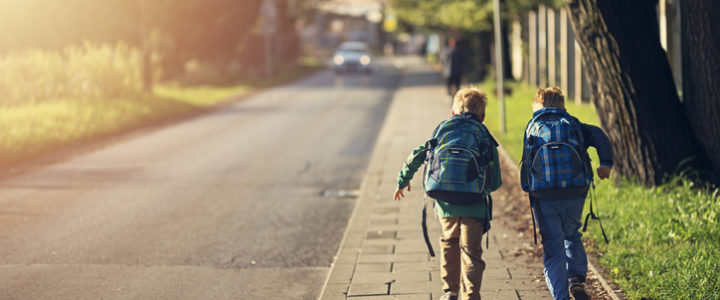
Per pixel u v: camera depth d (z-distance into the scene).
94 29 35.31
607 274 6.17
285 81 39.78
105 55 25.62
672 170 8.65
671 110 8.70
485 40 36.09
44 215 9.45
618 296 5.62
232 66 47.88
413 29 58.47
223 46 40.16
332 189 11.27
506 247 7.29
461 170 5.18
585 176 5.20
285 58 60.19
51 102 22.36
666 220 7.16
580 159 5.20
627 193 8.56
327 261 7.43
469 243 5.32
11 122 17.39
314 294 6.40
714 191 8.03
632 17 8.64
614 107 8.84
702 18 8.38
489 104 22.25
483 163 5.24
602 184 9.23
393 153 14.23
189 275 6.93
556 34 23.30
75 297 6.27
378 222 8.65
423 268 6.69
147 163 13.70
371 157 14.31
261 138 17.19
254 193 10.95
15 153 14.16
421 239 7.78
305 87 34.56
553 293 5.27
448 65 24.53
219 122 20.80
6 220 9.16
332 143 16.23
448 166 5.21
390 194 10.36
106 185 11.52
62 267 7.16
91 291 6.43
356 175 12.44
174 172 12.71
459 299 5.78
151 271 7.05
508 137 15.07
